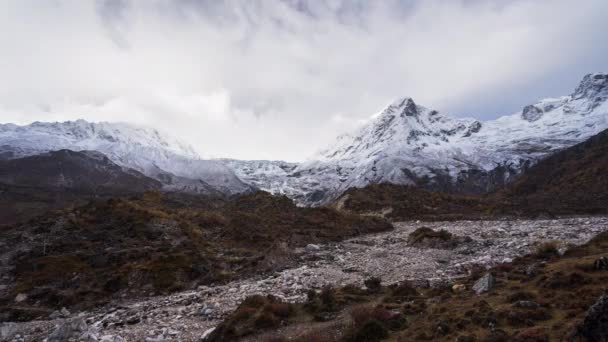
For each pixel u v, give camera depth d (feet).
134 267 108.27
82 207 162.30
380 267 103.86
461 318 48.55
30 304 92.89
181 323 70.90
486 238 136.67
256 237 153.58
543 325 42.19
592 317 35.58
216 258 123.65
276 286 90.48
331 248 146.30
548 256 73.51
